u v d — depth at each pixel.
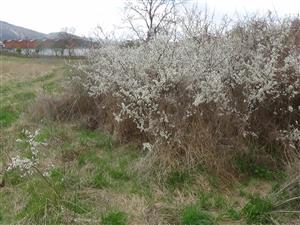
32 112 9.28
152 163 5.56
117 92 6.96
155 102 6.12
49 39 33.69
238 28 6.89
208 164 5.46
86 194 4.96
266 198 4.70
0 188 5.30
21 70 27.12
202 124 5.70
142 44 7.76
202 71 6.02
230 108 5.76
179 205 4.75
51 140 7.09
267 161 5.68
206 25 6.82
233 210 4.61
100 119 8.27
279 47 6.04
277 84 5.80
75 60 11.45
